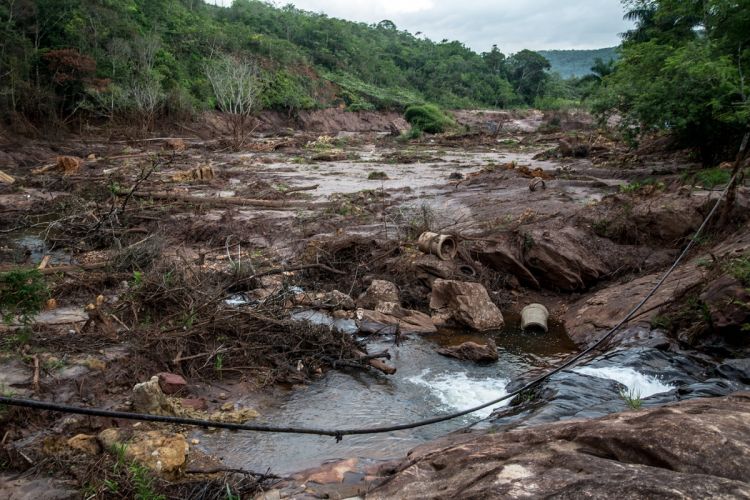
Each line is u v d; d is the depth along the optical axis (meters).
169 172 29.25
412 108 70.06
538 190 20.14
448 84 123.25
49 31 48.84
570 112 73.81
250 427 4.18
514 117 93.81
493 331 10.66
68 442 5.96
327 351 9.05
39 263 11.84
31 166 32.31
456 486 3.43
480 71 138.50
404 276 12.44
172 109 53.72
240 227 16.27
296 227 16.27
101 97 46.47
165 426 6.57
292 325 9.24
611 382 7.46
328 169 32.59
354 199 20.08
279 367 8.40
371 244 13.74
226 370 8.16
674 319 9.17
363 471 5.52
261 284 11.92
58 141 40.22
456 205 18.45
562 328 10.85
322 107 78.12
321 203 19.83
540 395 7.26
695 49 19.34
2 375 6.86
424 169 32.47
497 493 3.03
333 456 6.18
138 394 6.74
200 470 5.70
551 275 12.30
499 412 7.14
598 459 3.22
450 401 7.77
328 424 7.02
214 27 80.19
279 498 5.05
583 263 12.16
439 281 11.47
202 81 63.25
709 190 13.69
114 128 46.59
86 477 5.34
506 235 13.31
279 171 31.30
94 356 7.52
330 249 13.61
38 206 19.33
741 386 7.00
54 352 7.49
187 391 7.50
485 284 12.33
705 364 8.05
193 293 9.64
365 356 8.84
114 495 5.14
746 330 7.98
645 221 12.82
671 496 2.62
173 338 8.27
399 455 6.14
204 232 15.84
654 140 30.47
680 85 19.41
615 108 23.67
